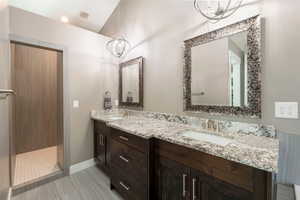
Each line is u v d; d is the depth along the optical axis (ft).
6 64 4.65
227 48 4.70
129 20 8.65
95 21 10.54
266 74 4.04
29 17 6.53
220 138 4.30
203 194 3.55
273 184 2.99
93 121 8.86
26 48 10.64
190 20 5.70
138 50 8.13
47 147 11.70
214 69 5.05
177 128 5.32
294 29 3.65
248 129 4.36
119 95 9.57
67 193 6.26
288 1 3.72
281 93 3.84
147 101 7.68
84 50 8.43
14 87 10.10
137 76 8.15
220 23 4.89
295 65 3.65
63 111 7.70
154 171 4.73
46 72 11.57
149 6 7.38
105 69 9.34
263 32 4.07
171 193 4.26
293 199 3.32
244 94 4.41
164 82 6.77
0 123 3.84
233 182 3.06
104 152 7.74
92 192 6.32
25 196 6.06
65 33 7.70
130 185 5.38
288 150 3.76
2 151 4.04
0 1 3.73
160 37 6.88
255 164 2.68
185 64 5.84
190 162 3.77
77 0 8.77
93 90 8.85
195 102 5.61
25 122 10.73
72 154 8.03
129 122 6.51
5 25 4.43
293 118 3.70
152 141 4.68
